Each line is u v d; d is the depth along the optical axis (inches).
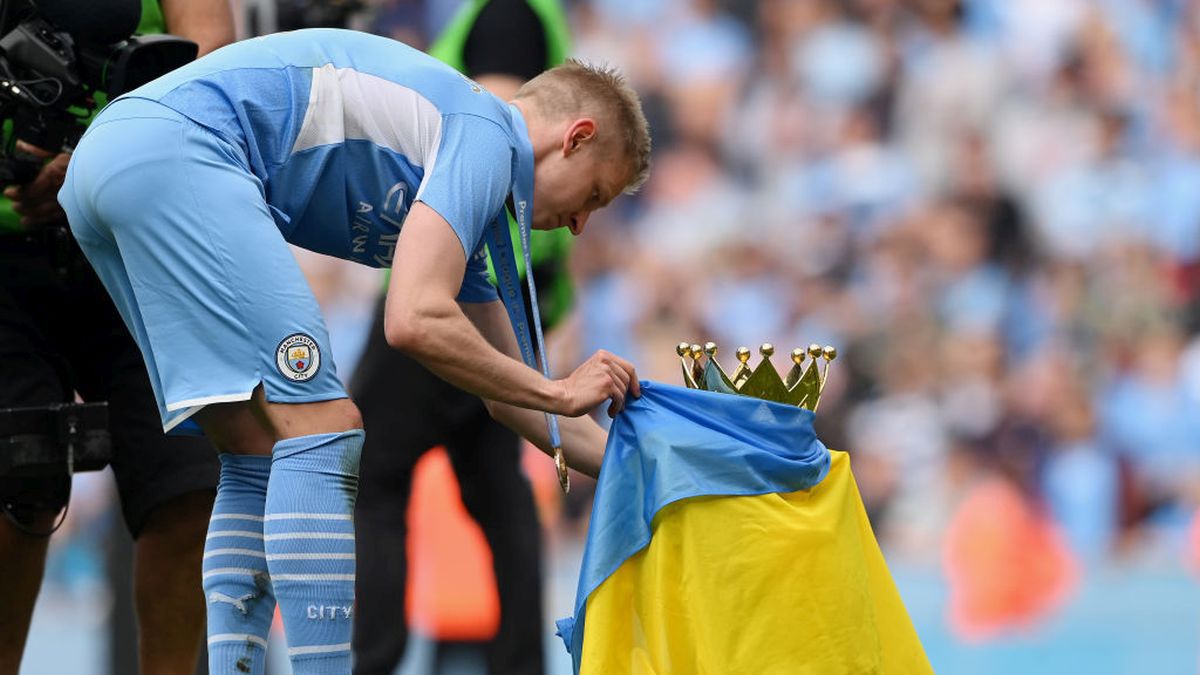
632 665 452.1
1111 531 1727.4
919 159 1925.4
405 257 433.1
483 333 510.0
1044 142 1925.4
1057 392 1756.9
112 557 711.1
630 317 1829.5
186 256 433.1
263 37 462.9
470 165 443.8
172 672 531.2
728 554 446.0
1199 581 1542.8
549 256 669.3
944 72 1950.1
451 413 648.4
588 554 457.4
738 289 1857.8
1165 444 1780.3
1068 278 1865.2
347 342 1541.6
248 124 444.8
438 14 1769.2
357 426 444.1
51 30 499.5
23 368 522.0
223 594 455.8
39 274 528.7
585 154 472.4
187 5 551.8
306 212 456.8
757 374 475.8
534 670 658.8
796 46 1962.4
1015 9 1969.7
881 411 1753.2
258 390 437.4
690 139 1941.4
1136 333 1838.1
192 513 527.2
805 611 445.7
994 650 1371.8
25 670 1100.5
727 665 442.3
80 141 453.1
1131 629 1364.4
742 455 449.4
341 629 436.1
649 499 452.1
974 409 1747.0
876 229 1888.5
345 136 450.9
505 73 662.5
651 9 1972.2
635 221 1884.8
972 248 1872.5
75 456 510.9
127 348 538.9
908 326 1825.8
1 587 528.7
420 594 950.4
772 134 1941.4
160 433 527.5
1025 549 1510.8
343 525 437.1
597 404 456.4
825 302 1849.2
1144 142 1934.1
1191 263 1897.1
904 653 472.7
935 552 1660.9
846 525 461.1
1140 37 1972.2
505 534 661.9
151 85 449.7
